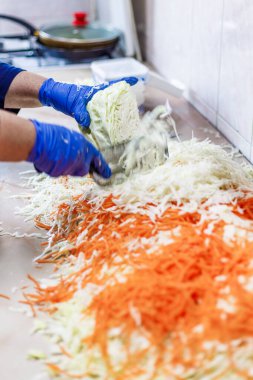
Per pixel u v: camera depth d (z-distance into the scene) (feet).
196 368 2.17
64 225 3.19
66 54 5.80
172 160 3.30
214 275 2.42
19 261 2.94
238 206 2.89
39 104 3.83
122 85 3.37
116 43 6.05
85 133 3.60
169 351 2.22
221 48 4.09
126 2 5.83
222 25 4.00
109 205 3.02
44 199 3.47
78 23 6.23
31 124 2.73
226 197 2.94
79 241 2.95
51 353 2.35
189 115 4.71
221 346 2.19
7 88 3.76
